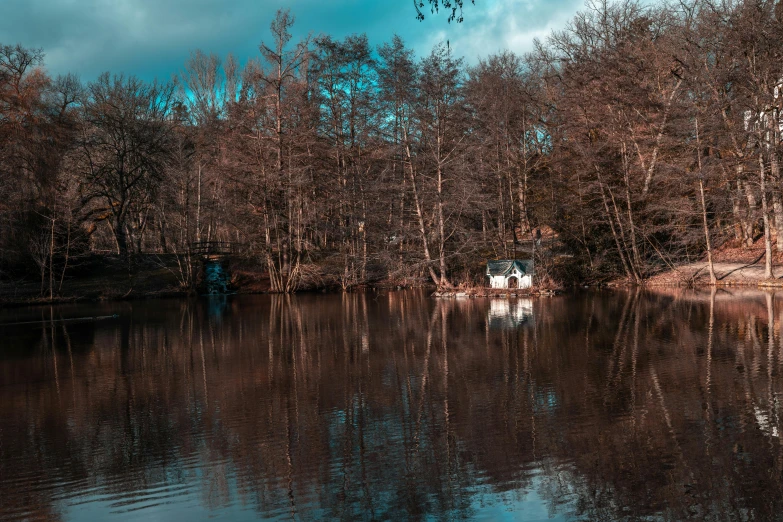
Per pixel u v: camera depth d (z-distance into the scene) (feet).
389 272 158.92
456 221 144.25
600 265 150.92
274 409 48.52
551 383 53.01
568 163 152.46
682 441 38.06
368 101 150.92
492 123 150.00
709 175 128.36
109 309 126.00
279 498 32.76
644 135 143.02
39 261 139.74
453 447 38.78
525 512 30.19
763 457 35.09
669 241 147.13
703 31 129.29
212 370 63.62
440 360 64.34
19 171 138.62
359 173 154.92
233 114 145.89
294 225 158.40
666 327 80.43
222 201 150.92
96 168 172.04
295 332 87.71
